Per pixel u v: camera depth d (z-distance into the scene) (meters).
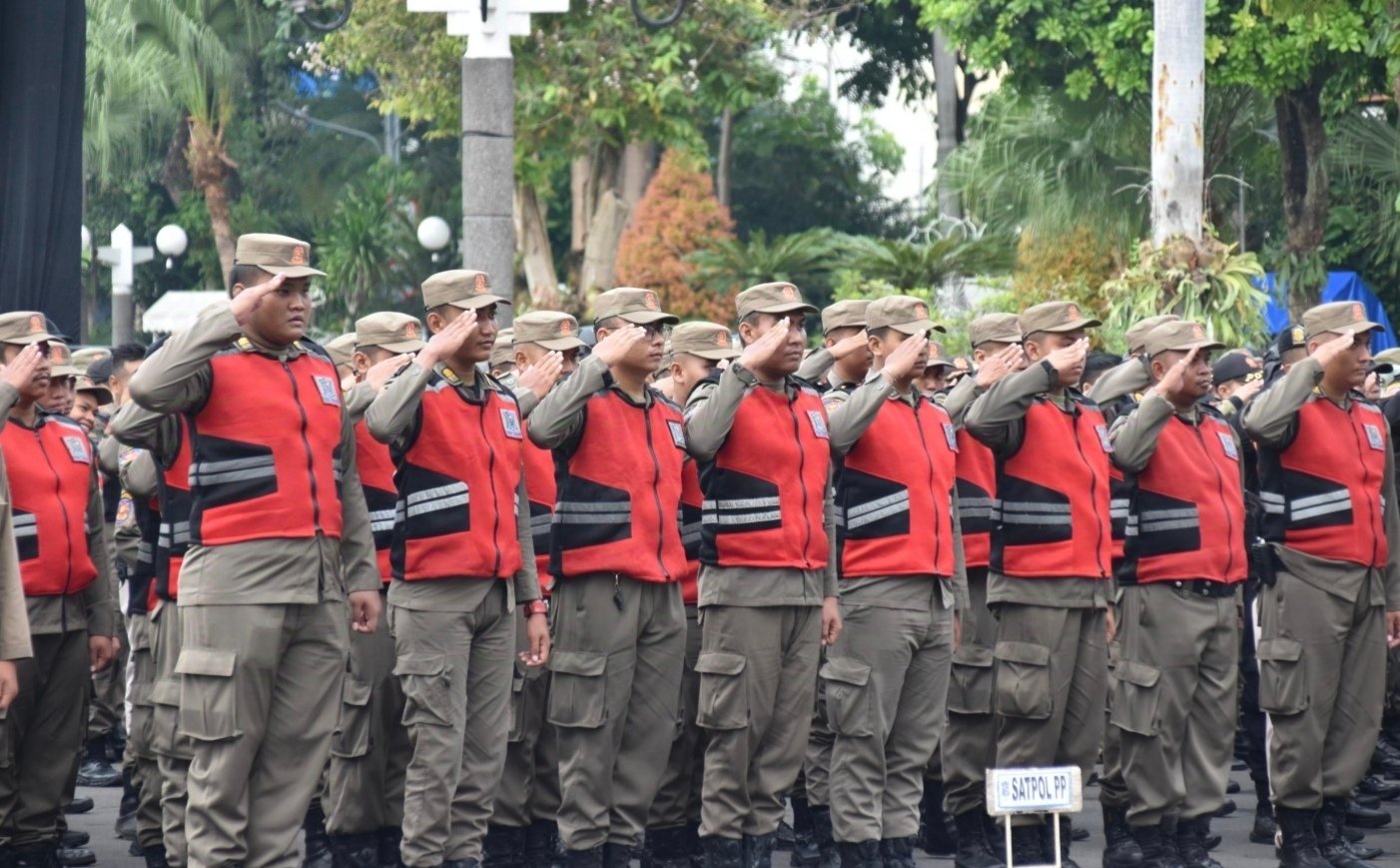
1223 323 18.36
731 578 9.91
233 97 42.50
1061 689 10.59
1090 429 10.80
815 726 11.16
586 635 9.82
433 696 9.34
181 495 9.59
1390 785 13.69
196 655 8.40
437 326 9.80
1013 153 27.61
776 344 9.84
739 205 47.78
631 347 9.83
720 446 9.95
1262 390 11.54
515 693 10.65
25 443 10.68
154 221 44.59
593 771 9.81
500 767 9.70
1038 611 10.52
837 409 10.35
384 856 10.37
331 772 10.29
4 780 10.74
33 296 15.70
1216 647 10.75
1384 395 13.62
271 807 8.56
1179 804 10.74
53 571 10.64
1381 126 28.44
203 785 8.41
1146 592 10.67
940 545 10.38
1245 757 13.45
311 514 8.59
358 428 10.65
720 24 30.70
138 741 10.80
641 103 30.80
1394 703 13.84
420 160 44.66
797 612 10.00
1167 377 10.57
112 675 13.91
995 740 11.12
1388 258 31.20
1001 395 10.42
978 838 11.06
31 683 10.65
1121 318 18.81
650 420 10.11
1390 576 11.25
